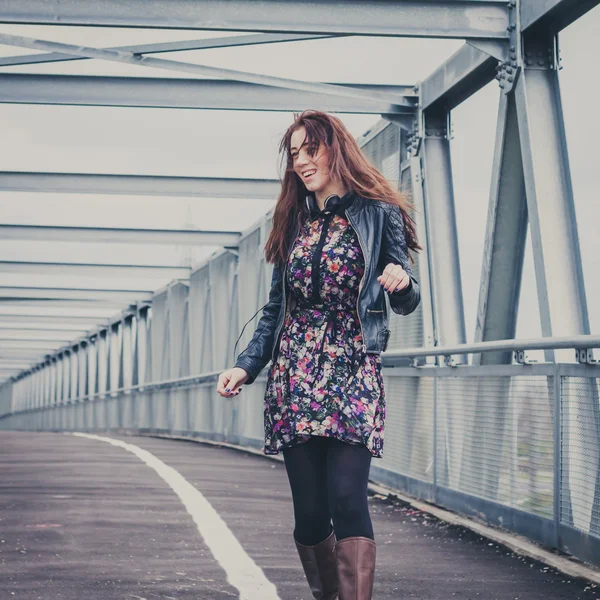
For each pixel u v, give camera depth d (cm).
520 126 809
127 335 3070
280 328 344
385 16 877
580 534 527
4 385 6988
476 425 679
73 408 4188
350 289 335
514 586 481
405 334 1108
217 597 446
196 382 2039
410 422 824
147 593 452
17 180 1504
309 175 341
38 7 871
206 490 876
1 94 1134
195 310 2181
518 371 611
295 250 340
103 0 875
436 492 757
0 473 1019
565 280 757
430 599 452
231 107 1134
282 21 887
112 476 993
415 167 1077
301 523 349
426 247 1059
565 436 548
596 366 512
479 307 880
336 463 330
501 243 852
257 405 1467
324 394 330
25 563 519
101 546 574
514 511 615
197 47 1049
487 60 904
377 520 709
